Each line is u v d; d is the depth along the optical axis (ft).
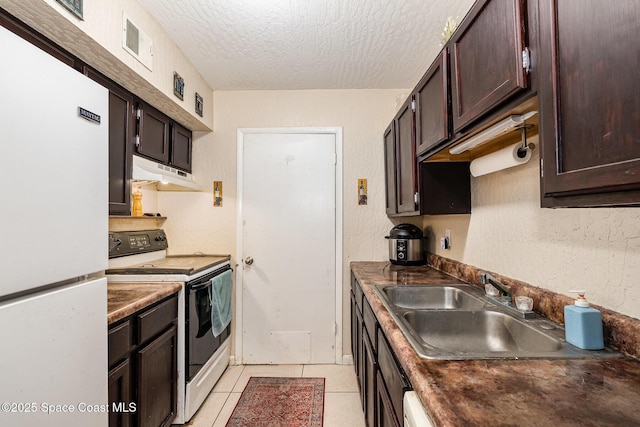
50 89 2.54
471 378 2.36
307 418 6.34
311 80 8.35
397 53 7.02
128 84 5.67
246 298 8.85
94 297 2.99
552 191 2.34
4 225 2.19
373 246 8.88
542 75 2.45
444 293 5.58
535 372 2.45
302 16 5.74
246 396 7.16
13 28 3.81
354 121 8.96
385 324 3.62
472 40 3.57
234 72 7.88
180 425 6.16
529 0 2.61
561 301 3.51
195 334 6.53
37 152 2.42
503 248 4.84
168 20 5.83
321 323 8.85
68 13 3.87
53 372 2.50
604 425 1.82
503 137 4.27
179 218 8.82
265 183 8.93
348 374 8.18
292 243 8.89
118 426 4.35
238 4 5.41
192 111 7.48
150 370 5.15
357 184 8.90
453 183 5.90
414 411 2.38
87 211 2.95
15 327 2.21
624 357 2.70
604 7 1.92
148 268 6.48
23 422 2.25
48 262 2.52
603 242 3.08
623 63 1.81
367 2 5.38
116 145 5.57
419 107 5.53
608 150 1.90
